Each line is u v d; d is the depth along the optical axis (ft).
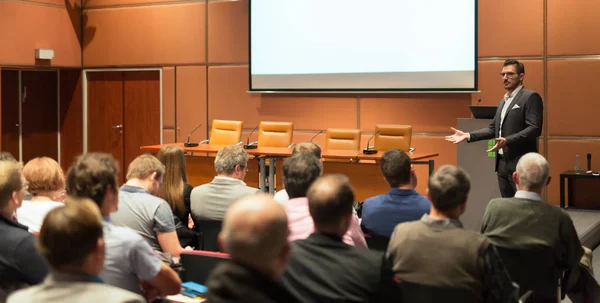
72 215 5.19
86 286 5.19
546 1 24.81
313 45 29.22
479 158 21.61
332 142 26.22
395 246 8.14
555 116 24.98
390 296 6.38
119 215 10.19
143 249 7.50
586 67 24.36
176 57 32.53
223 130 27.99
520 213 9.68
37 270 7.63
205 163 25.03
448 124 27.20
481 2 25.91
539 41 25.04
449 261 7.73
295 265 6.31
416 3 27.04
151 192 10.69
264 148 25.05
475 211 21.77
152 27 32.96
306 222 8.88
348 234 8.55
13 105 34.73
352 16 28.32
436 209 8.10
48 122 36.29
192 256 9.09
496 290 7.63
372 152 23.03
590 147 24.47
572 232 9.61
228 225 4.59
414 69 27.40
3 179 7.70
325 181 6.60
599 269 17.21
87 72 35.32
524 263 9.62
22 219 9.89
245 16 30.76
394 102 28.19
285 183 9.45
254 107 31.01
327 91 29.19
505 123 17.29
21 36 31.40
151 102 33.71
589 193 24.56
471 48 26.16
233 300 4.38
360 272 6.26
